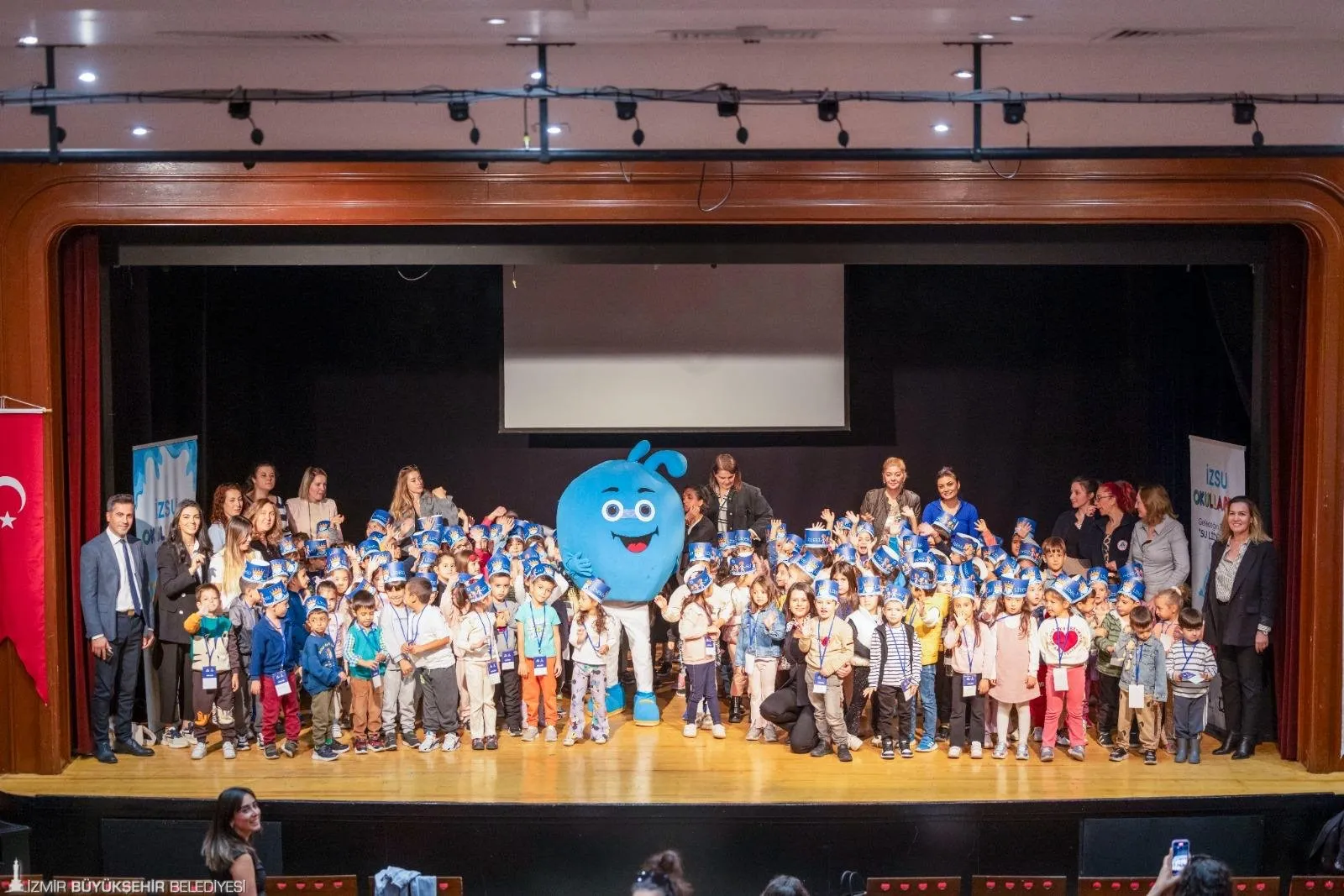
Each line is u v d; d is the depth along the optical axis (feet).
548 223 30.55
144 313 35.63
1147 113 25.62
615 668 33.83
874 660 30.19
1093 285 42.50
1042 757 30.48
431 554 33.83
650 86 24.43
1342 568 29.91
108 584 30.42
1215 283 34.81
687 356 42.24
